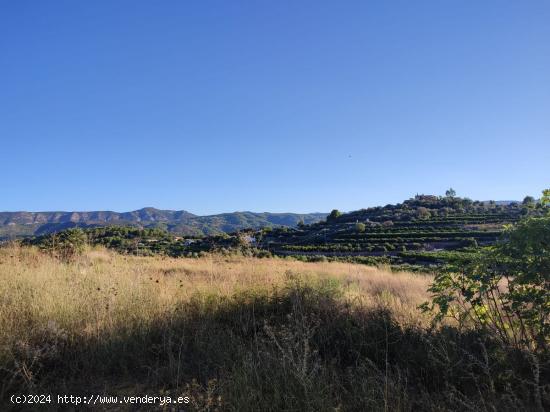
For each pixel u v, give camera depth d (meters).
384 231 73.56
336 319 4.69
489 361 3.54
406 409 3.04
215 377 3.46
